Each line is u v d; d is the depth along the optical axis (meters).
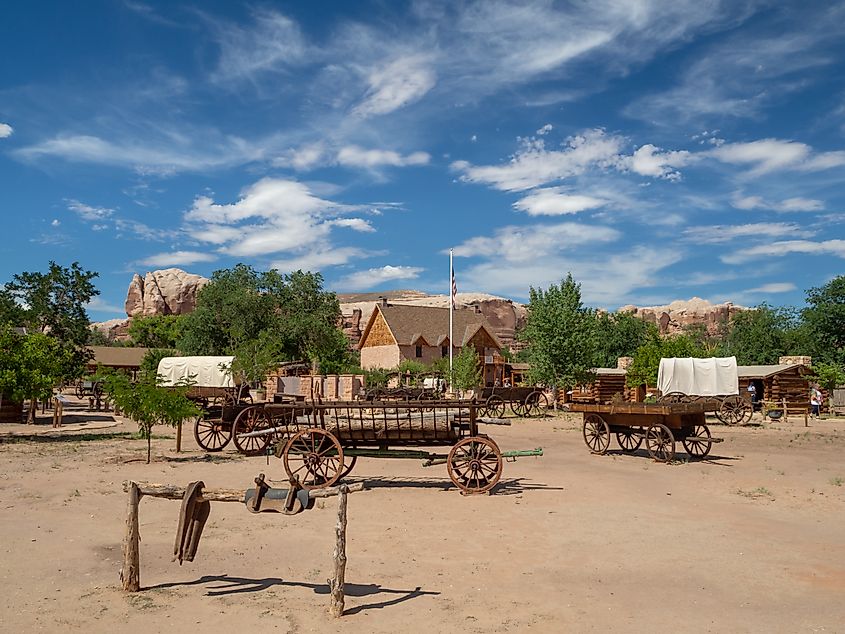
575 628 6.23
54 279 43.00
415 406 13.46
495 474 13.27
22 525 9.97
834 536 9.91
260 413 19.78
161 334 108.75
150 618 6.32
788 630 6.23
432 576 7.79
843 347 66.25
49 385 23.00
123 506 11.51
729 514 11.44
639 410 18.45
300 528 10.12
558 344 39.69
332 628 6.12
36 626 6.09
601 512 11.47
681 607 6.84
